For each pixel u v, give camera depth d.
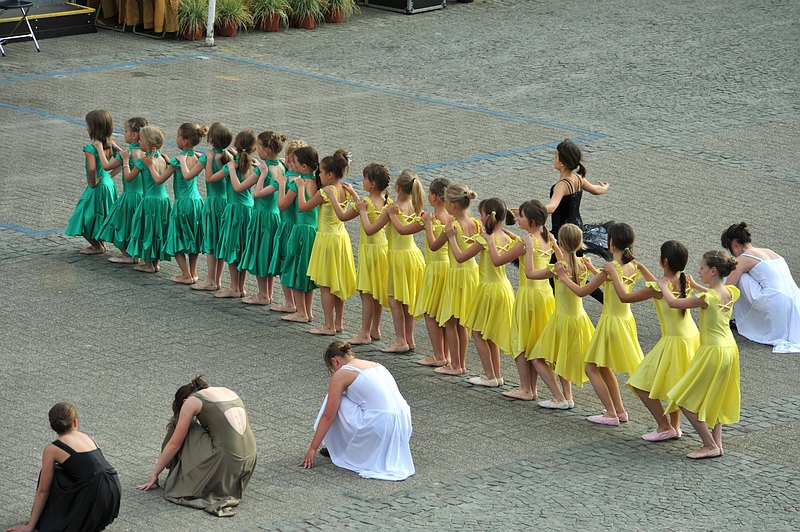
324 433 27.00
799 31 75.38
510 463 27.61
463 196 31.47
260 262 36.09
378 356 33.81
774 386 32.41
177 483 25.36
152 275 38.91
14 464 26.52
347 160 34.00
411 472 26.95
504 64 66.69
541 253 30.48
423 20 75.94
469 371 33.19
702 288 28.38
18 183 46.00
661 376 28.31
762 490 26.56
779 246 41.78
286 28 72.75
